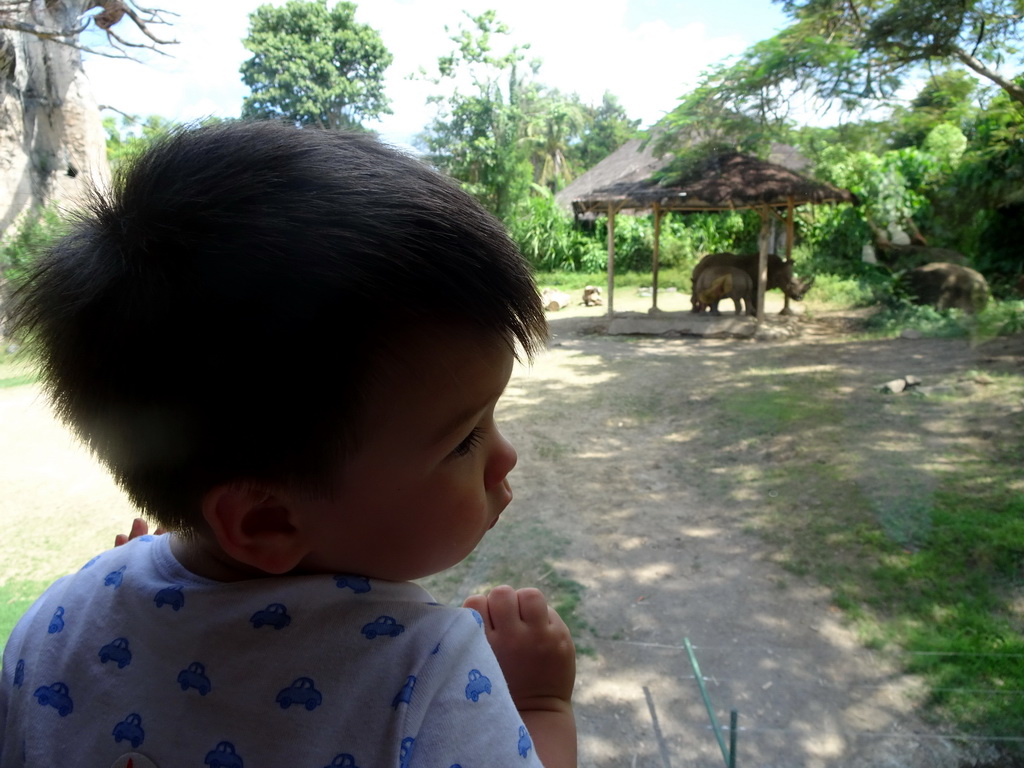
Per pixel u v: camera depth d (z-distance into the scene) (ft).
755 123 35.06
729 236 63.98
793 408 20.92
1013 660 8.60
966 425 18.13
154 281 1.77
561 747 2.40
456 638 2.01
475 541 2.11
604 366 29.35
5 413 18.85
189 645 2.07
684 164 40.04
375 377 1.78
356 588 2.02
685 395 23.72
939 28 26.89
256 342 1.72
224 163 1.89
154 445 1.87
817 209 47.47
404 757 1.85
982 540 11.80
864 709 7.84
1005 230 34.71
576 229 68.23
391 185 1.92
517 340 2.03
